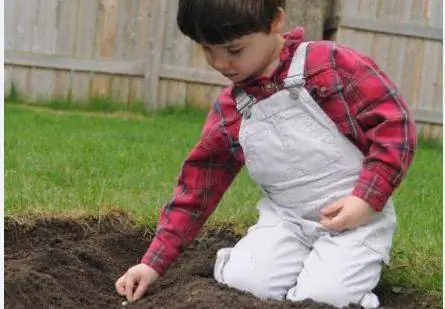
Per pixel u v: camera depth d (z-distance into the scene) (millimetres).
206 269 2785
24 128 6004
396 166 2473
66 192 3479
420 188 4598
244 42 2457
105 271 2822
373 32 7715
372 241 2537
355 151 2545
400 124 2490
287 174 2576
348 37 7684
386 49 7750
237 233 3111
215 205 2742
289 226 2615
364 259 2508
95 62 7812
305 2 7426
